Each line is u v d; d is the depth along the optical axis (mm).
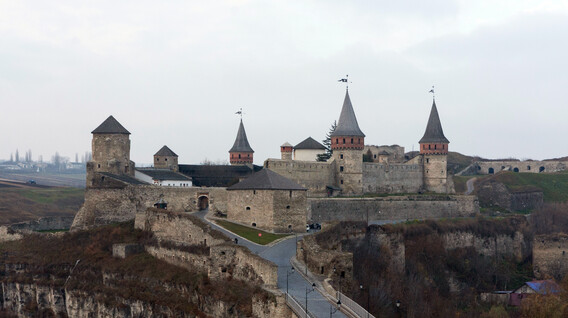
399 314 105875
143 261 114625
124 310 105938
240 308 81312
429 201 176875
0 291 126250
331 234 112125
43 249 129375
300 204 120125
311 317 64875
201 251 103125
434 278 139000
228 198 125938
